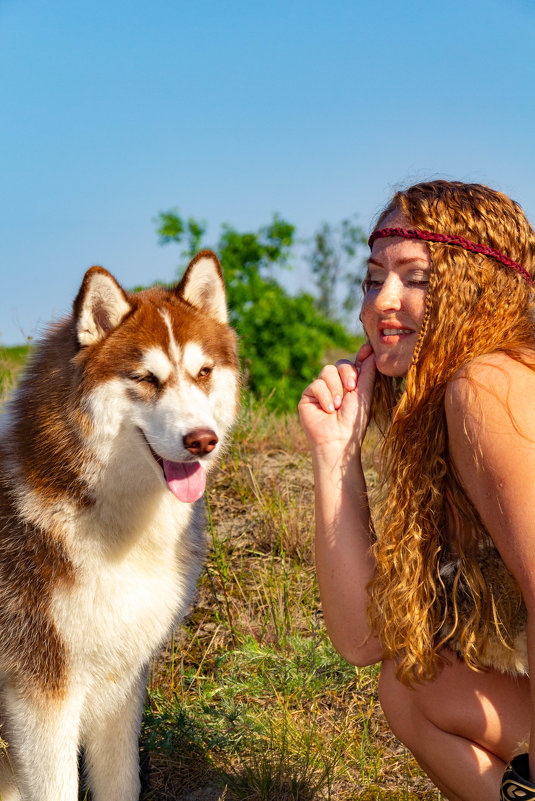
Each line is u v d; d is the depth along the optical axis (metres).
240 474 5.02
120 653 2.61
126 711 2.70
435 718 2.07
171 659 3.33
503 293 2.03
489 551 1.97
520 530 1.70
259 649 3.32
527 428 1.72
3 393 4.66
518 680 2.03
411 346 2.17
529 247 2.14
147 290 3.13
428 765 2.16
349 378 2.37
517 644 1.95
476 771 2.00
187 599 2.88
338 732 2.92
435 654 2.04
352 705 3.09
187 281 3.03
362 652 2.33
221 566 3.91
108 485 2.55
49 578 2.50
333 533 2.30
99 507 2.53
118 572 2.55
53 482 2.53
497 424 1.76
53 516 2.50
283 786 2.66
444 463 2.00
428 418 2.02
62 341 2.81
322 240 25.56
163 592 2.70
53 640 2.51
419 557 2.04
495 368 1.83
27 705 2.52
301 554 4.12
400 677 2.06
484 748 2.02
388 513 2.12
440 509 2.05
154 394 2.69
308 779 2.66
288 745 2.81
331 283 25.56
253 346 12.14
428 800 2.54
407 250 2.10
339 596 2.29
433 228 2.06
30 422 2.68
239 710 2.98
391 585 2.09
